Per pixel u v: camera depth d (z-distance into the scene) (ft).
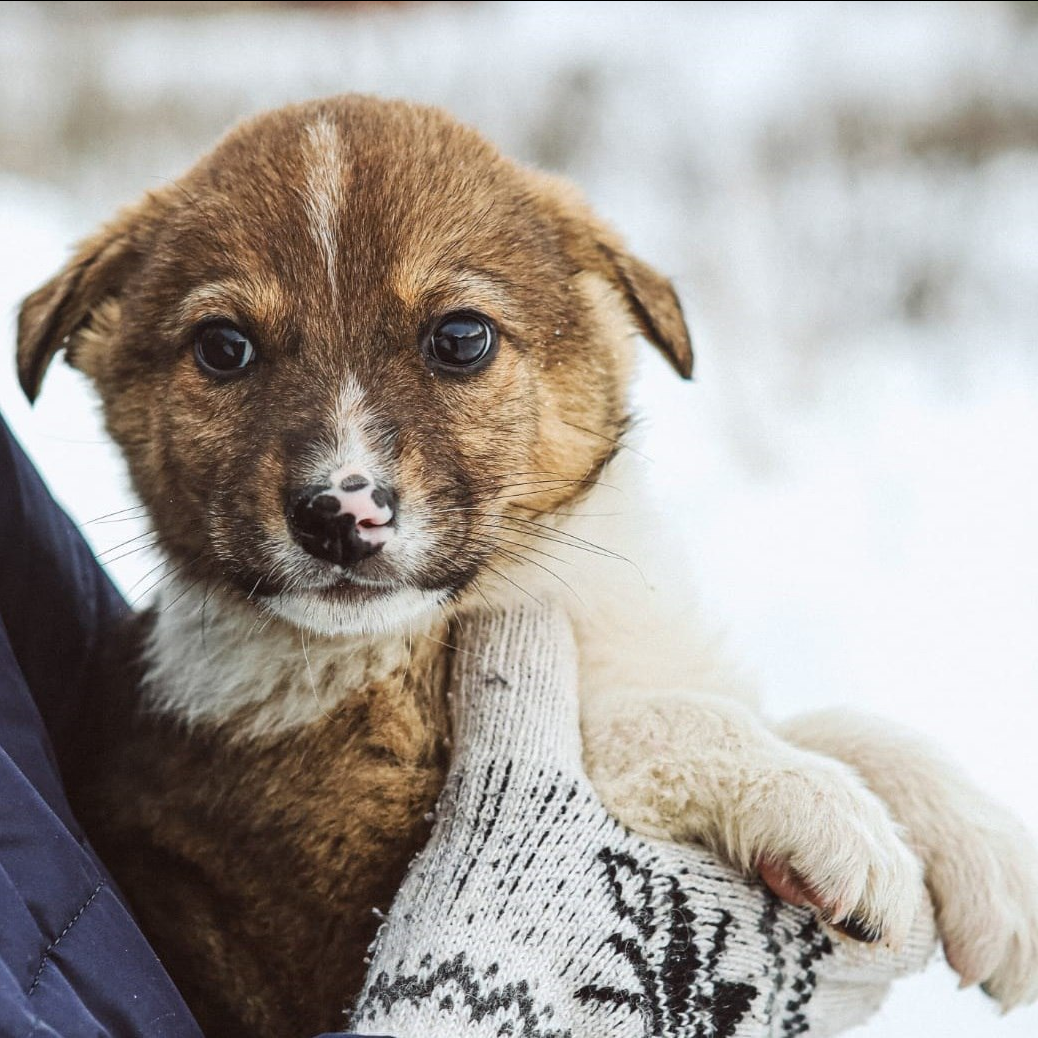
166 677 1.90
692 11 6.29
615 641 1.91
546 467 1.92
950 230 4.72
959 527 3.20
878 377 4.14
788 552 3.15
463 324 1.87
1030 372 4.07
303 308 1.84
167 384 1.90
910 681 2.66
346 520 1.79
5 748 1.66
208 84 6.12
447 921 1.68
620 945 1.70
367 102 1.98
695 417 3.88
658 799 1.77
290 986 1.82
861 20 5.88
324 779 1.83
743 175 5.00
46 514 1.89
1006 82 5.31
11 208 5.06
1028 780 2.42
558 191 2.04
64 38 6.40
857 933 1.73
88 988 1.58
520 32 6.31
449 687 1.85
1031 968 1.81
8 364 3.57
